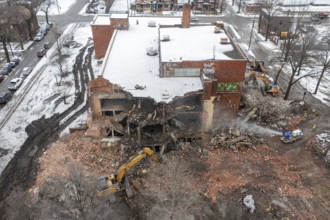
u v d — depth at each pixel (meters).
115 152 46.41
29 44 85.25
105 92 46.62
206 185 41.44
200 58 49.53
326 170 44.72
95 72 70.06
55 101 59.97
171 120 48.28
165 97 45.28
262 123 54.25
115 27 67.19
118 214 37.72
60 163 44.84
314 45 76.50
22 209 37.97
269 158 46.50
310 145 49.34
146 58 55.47
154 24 69.94
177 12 109.31
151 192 40.31
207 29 61.91
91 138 48.62
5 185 42.41
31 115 56.12
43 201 39.00
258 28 96.62
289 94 63.03
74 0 123.50
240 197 39.91
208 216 37.59
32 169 44.81
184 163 44.53
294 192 40.88
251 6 110.94
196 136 48.25
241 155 46.72
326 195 40.66
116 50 58.28
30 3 89.50
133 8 112.75
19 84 64.62
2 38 71.50
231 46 54.41
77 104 59.25
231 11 113.25
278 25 90.38
